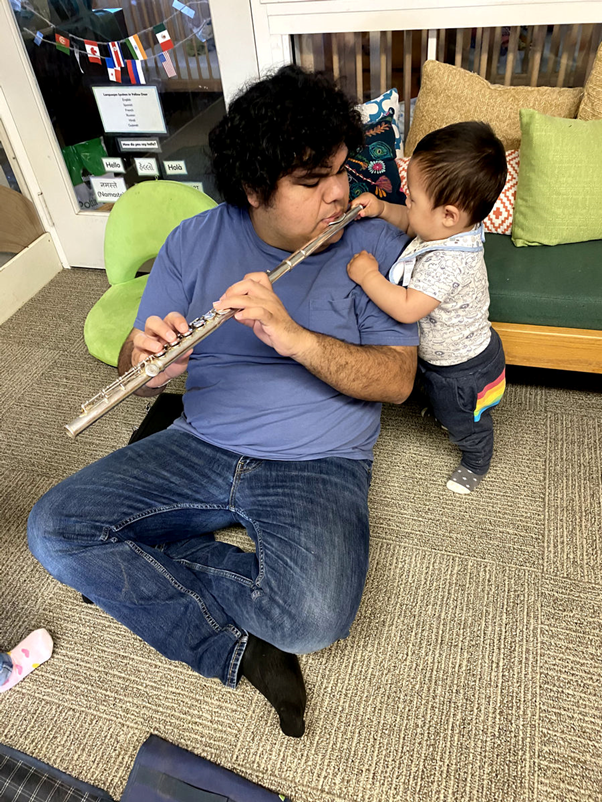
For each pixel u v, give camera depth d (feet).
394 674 3.88
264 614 3.47
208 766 3.50
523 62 6.63
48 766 3.59
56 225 8.33
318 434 3.88
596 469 5.07
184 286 4.08
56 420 6.09
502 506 4.85
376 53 6.53
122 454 4.03
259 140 3.19
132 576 3.46
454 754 3.50
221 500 3.96
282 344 3.27
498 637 4.02
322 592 3.45
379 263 3.99
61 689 3.96
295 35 6.66
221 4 6.28
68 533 3.51
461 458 5.25
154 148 7.72
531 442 5.35
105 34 6.86
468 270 3.85
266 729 3.67
